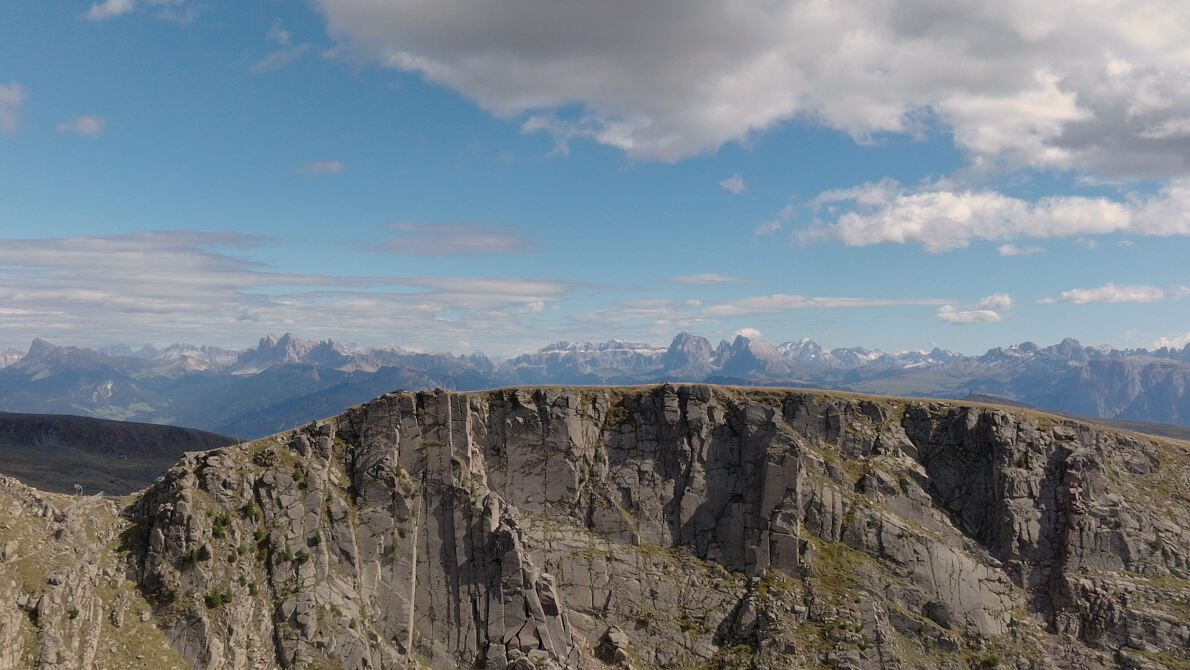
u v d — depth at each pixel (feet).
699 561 467.11
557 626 416.67
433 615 417.69
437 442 458.91
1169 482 489.67
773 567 450.71
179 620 366.22
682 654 424.87
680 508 483.92
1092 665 406.41
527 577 421.18
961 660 409.08
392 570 422.00
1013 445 485.15
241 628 374.43
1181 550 451.12
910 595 434.30
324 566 408.05
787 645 407.85
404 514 435.53
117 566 379.96
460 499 441.27
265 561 402.11
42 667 320.70
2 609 328.49
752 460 489.67
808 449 488.44
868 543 453.58
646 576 454.81
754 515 470.80
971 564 447.42
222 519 401.29
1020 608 436.35
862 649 405.39
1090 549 449.89
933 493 488.85
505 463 486.38
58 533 374.02
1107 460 495.41
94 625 347.97
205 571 382.01
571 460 489.26
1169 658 403.75
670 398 510.17
